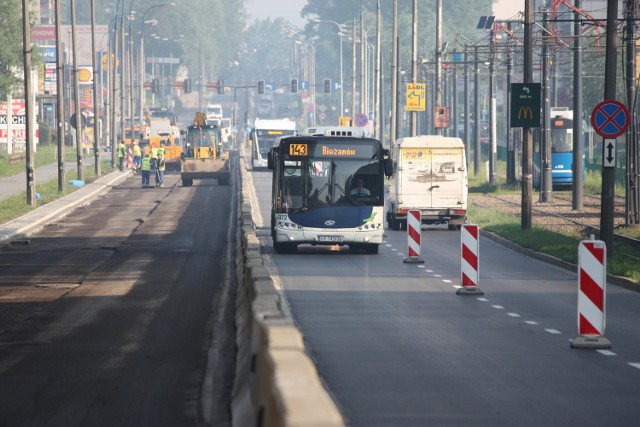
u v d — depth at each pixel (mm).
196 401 33500
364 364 40312
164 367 39656
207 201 155750
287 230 90062
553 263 84625
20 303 59656
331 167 90438
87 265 81125
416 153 118125
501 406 33031
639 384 36719
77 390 35344
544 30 146875
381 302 59656
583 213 135375
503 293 64625
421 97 189000
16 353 43125
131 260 84750
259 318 28609
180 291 65000
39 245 98062
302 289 65688
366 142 90750
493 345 45094
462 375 38188
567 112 173875
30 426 30156
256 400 26250
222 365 40000
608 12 80688
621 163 183125
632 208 111875
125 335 47938
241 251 71062
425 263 83500
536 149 175375
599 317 44750
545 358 41938
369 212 90438
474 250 63656
